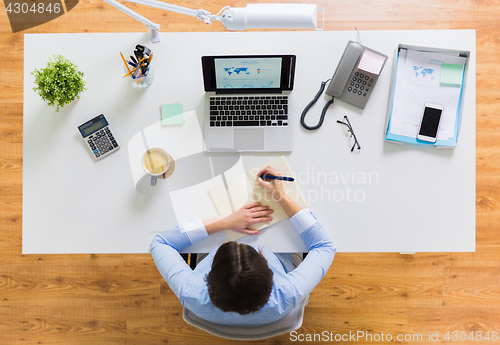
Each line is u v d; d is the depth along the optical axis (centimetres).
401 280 187
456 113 124
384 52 129
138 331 187
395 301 187
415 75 125
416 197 124
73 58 129
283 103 126
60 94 116
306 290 106
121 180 125
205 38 130
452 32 128
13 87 191
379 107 127
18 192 190
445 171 124
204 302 102
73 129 127
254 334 105
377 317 186
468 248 123
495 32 187
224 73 120
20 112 190
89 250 124
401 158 125
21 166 190
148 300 188
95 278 189
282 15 99
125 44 129
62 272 189
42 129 127
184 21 190
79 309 188
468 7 188
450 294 187
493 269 187
